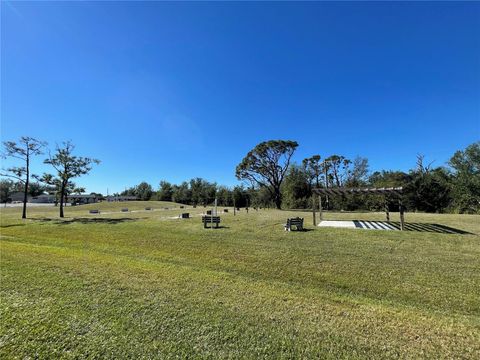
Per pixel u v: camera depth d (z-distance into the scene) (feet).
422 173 105.50
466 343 11.55
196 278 20.65
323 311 14.84
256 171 148.15
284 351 10.80
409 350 10.94
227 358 10.30
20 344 11.12
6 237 43.47
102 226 54.29
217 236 41.14
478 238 36.22
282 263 26.35
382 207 100.58
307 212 94.58
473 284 20.03
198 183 217.97
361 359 10.30
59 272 21.35
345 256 28.09
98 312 14.10
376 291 19.38
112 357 10.30
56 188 80.79
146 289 17.69
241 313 14.21
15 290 17.22
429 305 16.96
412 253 29.01
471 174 102.42
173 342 11.32
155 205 163.53
